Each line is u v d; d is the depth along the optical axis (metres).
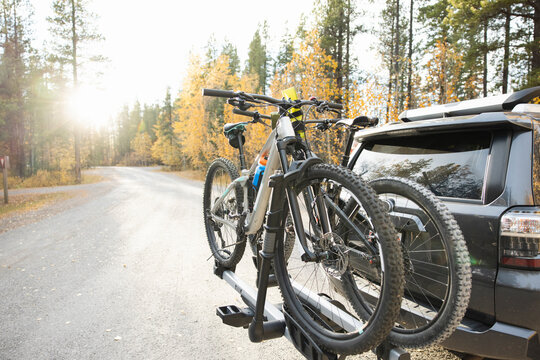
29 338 3.54
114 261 6.38
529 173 2.12
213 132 33.75
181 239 8.16
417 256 2.33
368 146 3.30
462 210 2.27
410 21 30.95
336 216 2.08
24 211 14.60
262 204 2.57
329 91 14.91
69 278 5.46
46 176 37.12
